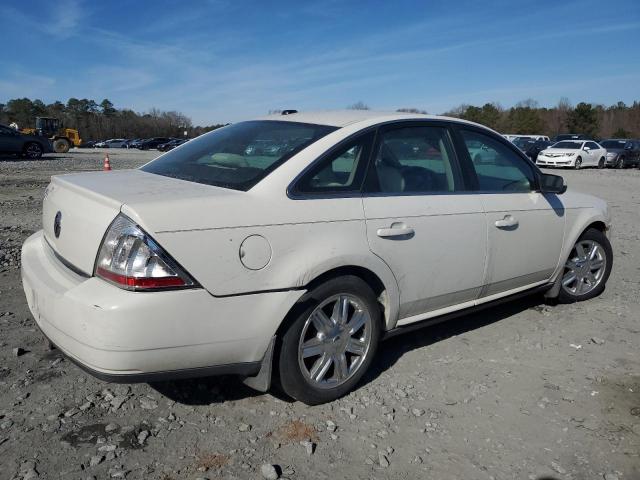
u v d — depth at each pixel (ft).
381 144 11.40
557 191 14.55
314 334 10.26
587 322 15.17
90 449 8.84
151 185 9.96
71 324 8.52
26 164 71.97
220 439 9.30
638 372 12.23
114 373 8.39
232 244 8.93
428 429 9.83
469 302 13.14
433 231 11.66
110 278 8.44
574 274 16.29
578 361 12.72
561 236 15.12
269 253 9.29
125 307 8.16
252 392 10.89
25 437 9.07
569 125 235.20
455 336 14.03
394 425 9.93
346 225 10.25
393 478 8.51
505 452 9.25
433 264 11.76
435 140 12.51
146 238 8.34
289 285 9.47
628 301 16.98
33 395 10.35
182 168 11.30
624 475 8.75
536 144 97.76
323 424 9.87
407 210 11.23
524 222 13.80
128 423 9.62
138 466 8.50
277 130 11.69
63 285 9.05
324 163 10.40
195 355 8.86
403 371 12.00
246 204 9.24
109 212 8.76
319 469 8.64
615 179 68.80
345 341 10.60
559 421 10.21
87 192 9.50
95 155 119.24
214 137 12.77
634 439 9.71
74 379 11.01
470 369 12.18
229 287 8.91
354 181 10.75
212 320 8.84
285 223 9.50
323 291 10.02
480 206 12.73
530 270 14.34
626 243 26.07
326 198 10.17
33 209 32.22
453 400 10.84
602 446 9.48
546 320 15.26
